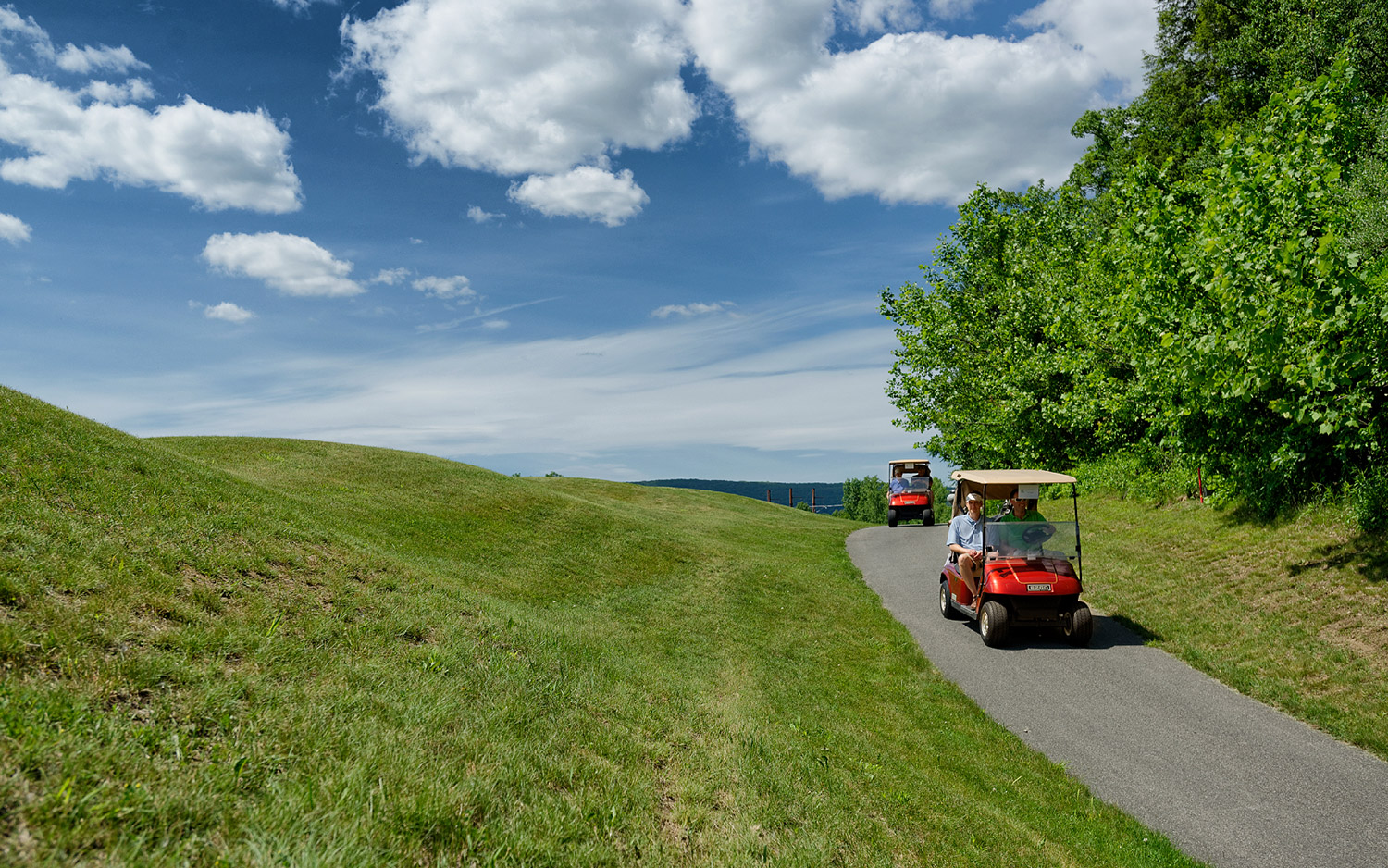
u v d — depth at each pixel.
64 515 6.30
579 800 4.10
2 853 2.50
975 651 10.24
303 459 19.17
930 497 30.06
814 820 4.45
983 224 28.84
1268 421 12.84
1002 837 4.89
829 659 10.09
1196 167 25.47
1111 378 19.28
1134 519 16.78
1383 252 11.31
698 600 13.28
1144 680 8.55
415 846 3.20
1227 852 4.91
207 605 5.60
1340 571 10.33
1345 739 6.70
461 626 7.25
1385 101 16.22
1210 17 31.09
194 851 2.80
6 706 3.30
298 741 3.92
